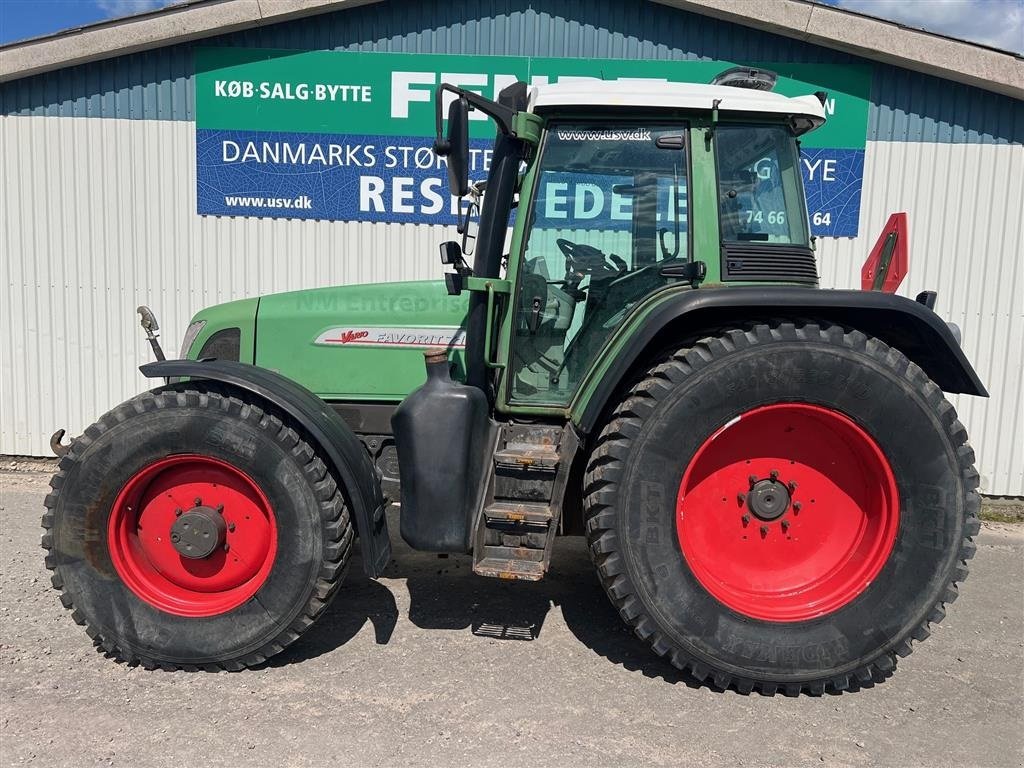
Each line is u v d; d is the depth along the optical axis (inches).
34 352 223.6
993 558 173.3
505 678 109.3
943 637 128.1
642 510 103.5
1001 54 198.5
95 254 219.9
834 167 212.7
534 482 110.0
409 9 209.8
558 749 92.4
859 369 101.9
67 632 120.4
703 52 210.4
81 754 89.2
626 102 111.0
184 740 92.5
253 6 203.6
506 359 118.0
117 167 216.7
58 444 110.9
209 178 216.7
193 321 138.3
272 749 91.1
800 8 200.4
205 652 107.2
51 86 213.2
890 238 137.4
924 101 209.6
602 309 118.3
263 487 105.9
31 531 169.9
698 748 93.6
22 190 217.6
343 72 212.1
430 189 217.3
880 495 106.7
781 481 110.8
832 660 104.3
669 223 116.0
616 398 113.1
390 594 139.0
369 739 93.5
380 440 131.3
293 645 118.2
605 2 209.0
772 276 114.6
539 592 141.3
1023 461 219.3
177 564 110.3
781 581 110.9
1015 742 96.7
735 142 115.9
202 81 212.4
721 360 102.2
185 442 105.7
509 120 111.0
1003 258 214.1
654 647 105.3
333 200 217.9
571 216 117.3
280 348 131.3
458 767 88.4
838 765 90.9
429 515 106.0
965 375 106.3
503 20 210.4
